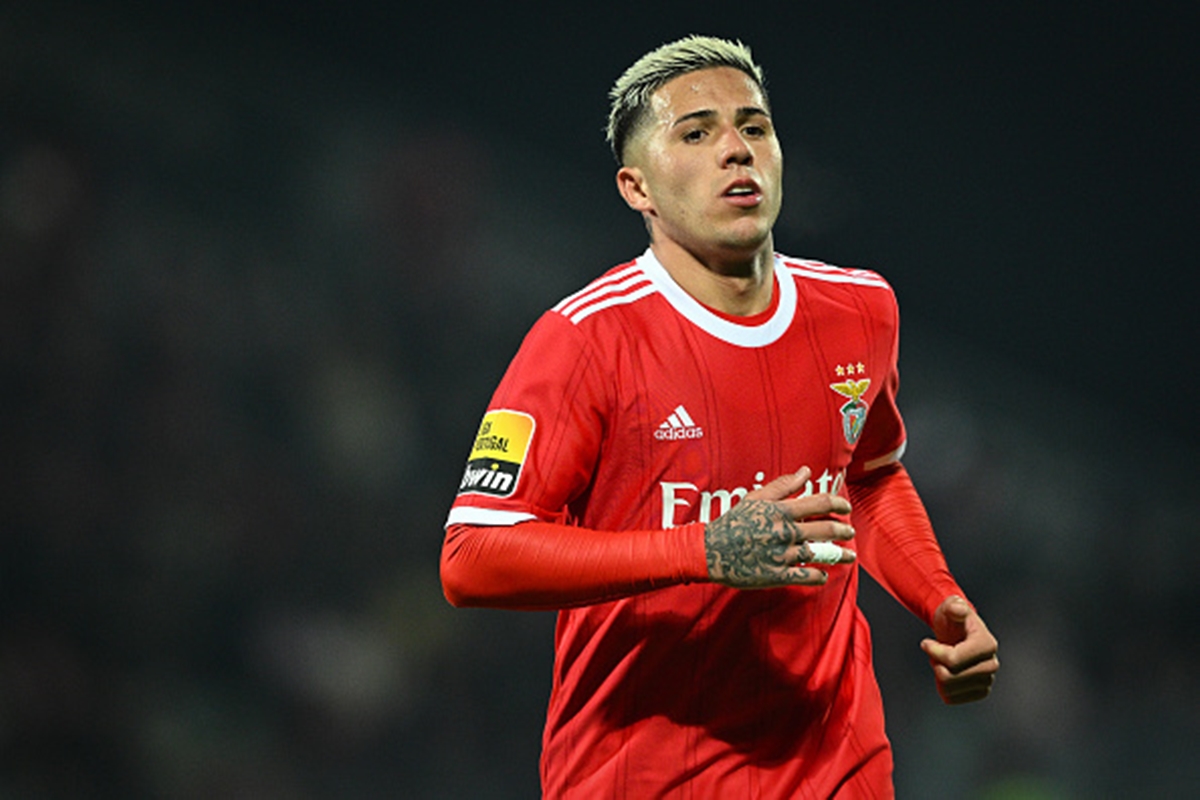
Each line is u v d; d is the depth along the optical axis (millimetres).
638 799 9531
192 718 26828
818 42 40031
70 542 26938
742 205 9141
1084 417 44188
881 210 41188
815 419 9484
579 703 9766
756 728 9602
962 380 42812
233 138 34406
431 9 37469
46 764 24953
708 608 9305
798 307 9609
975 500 35625
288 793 26938
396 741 28562
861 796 9789
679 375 9211
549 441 9031
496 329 36031
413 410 33625
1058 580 39031
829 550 8727
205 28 35125
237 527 28984
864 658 10234
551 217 38875
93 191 30828
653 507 9297
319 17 36562
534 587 8789
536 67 38562
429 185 36031
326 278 34000
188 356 30359
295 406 31453
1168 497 43656
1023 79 41688
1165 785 31469
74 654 26156
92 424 28234
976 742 29938
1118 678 36469
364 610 29953
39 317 28266
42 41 32031
